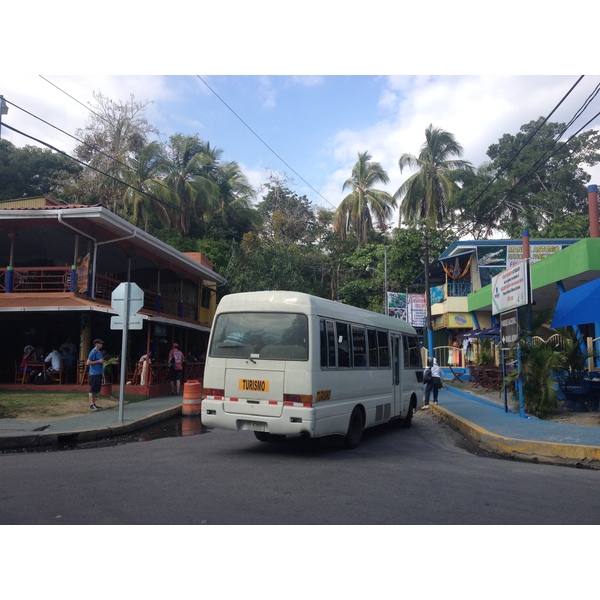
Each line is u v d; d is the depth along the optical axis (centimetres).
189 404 1489
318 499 600
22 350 1920
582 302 1271
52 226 1759
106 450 945
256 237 3594
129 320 1249
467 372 2755
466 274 2955
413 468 795
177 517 526
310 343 869
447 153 4178
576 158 3853
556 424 1170
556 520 543
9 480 674
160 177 3672
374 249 4059
